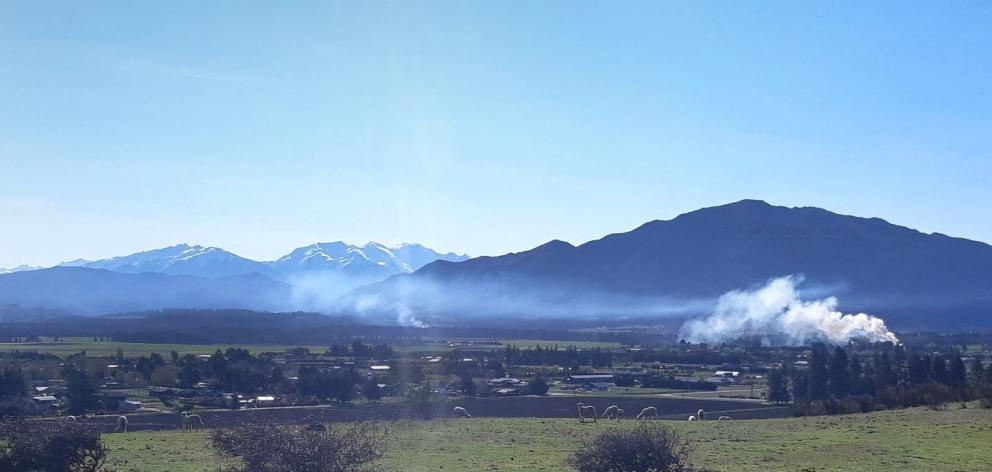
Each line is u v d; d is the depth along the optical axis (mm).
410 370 156125
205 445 54344
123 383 132125
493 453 54375
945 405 88312
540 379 140000
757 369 199125
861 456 51875
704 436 63938
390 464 47719
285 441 36406
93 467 42406
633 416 97062
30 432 41406
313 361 180500
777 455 52625
